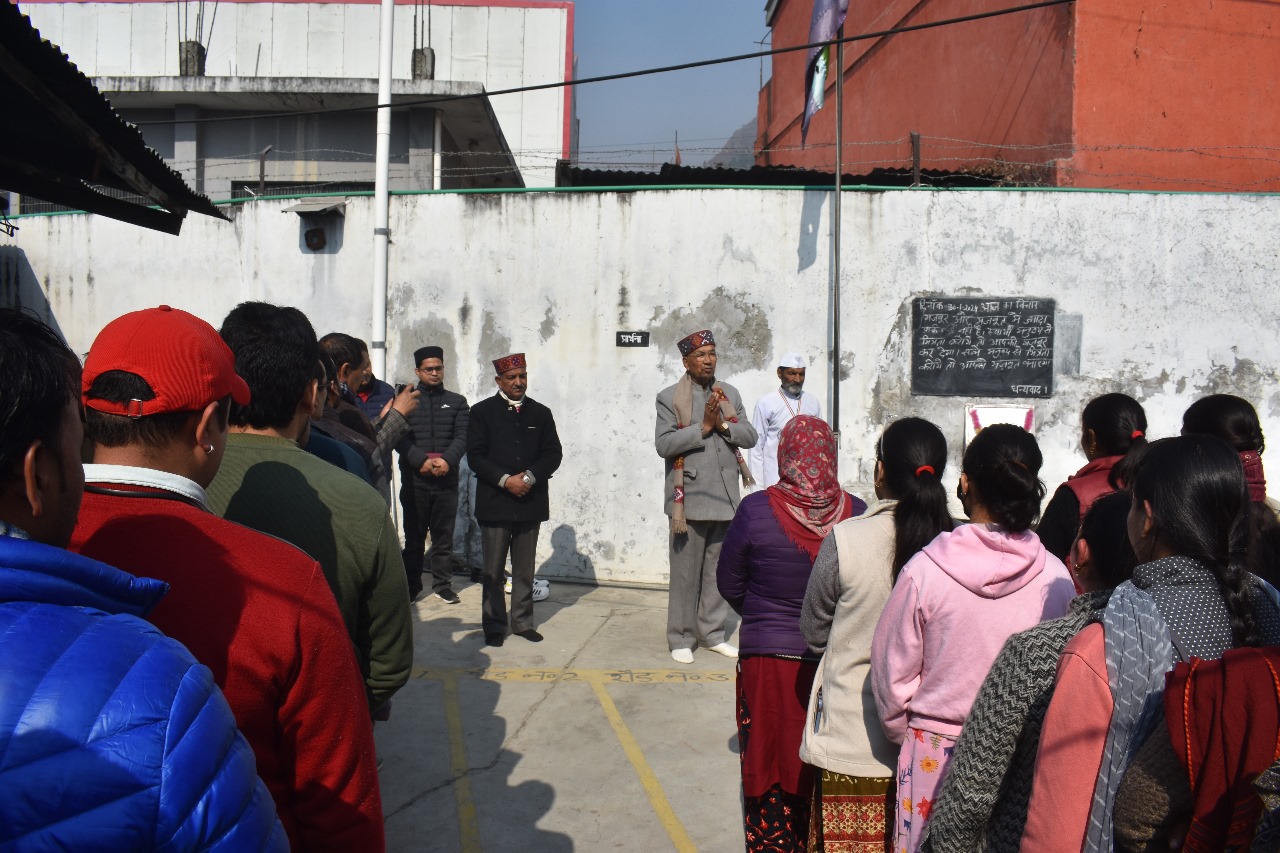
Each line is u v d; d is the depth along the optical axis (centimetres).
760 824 326
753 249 805
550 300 826
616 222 817
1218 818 153
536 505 649
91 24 1272
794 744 321
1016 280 792
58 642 106
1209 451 185
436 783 443
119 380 161
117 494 158
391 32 820
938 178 870
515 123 1295
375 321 827
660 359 816
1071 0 630
